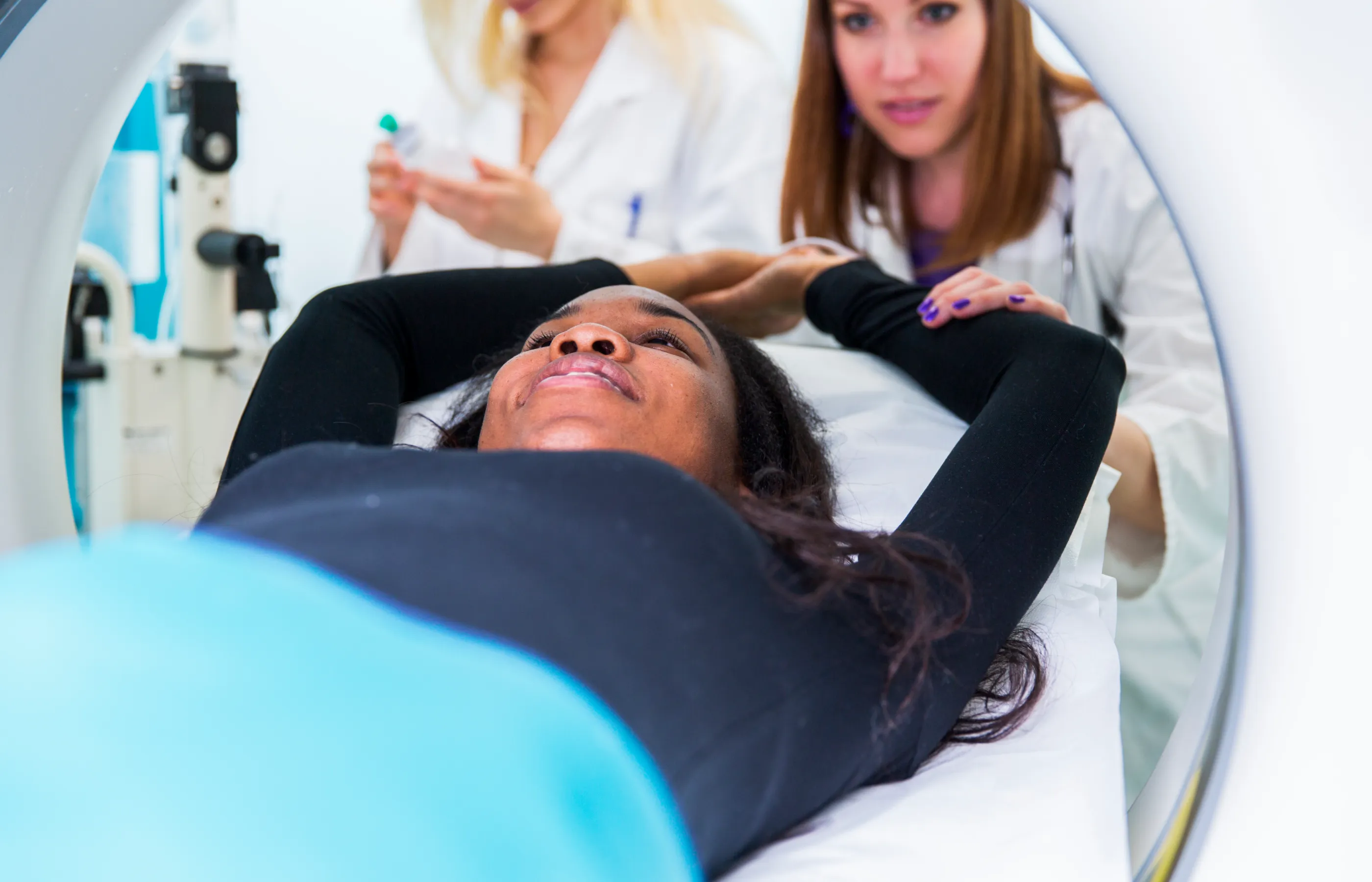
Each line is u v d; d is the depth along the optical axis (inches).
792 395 47.4
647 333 41.2
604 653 24.0
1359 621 27.2
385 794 19.6
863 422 51.0
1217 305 29.0
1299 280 27.8
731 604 27.0
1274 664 28.0
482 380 47.5
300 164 102.3
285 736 19.2
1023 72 74.7
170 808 18.4
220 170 80.8
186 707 18.9
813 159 81.7
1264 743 27.9
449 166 93.6
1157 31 28.7
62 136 42.3
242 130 100.7
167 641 19.5
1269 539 28.3
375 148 94.5
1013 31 73.5
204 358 83.4
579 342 38.1
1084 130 77.9
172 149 92.9
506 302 52.8
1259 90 28.1
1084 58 30.4
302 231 103.9
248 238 80.7
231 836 18.6
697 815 25.7
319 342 46.9
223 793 18.7
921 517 34.9
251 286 85.7
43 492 44.2
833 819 30.9
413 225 91.6
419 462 29.0
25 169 42.0
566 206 93.7
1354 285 27.6
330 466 29.3
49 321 44.6
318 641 20.5
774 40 100.4
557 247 86.2
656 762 24.4
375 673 20.6
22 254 42.8
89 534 82.7
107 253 89.4
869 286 56.9
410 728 20.2
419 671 21.0
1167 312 75.9
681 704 24.9
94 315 81.2
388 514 25.0
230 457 43.3
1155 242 76.7
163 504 84.9
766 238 91.5
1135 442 64.0
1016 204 77.7
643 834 22.6
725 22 95.9
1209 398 70.9
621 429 35.8
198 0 43.1
